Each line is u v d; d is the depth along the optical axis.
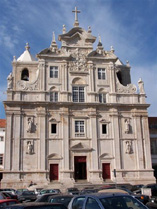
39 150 50.78
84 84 55.38
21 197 33.59
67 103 52.97
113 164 52.31
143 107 55.59
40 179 49.53
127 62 63.47
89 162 51.81
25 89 53.44
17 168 49.47
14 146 50.25
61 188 47.53
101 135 53.28
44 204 10.91
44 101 52.44
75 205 14.23
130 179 51.75
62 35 56.91
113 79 56.50
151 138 63.34
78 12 60.50
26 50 63.44
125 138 53.72
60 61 55.72
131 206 12.65
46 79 54.56
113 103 54.34
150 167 53.00
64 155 51.19
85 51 57.31
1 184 48.41
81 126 53.25
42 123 51.88
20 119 51.50
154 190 27.41
